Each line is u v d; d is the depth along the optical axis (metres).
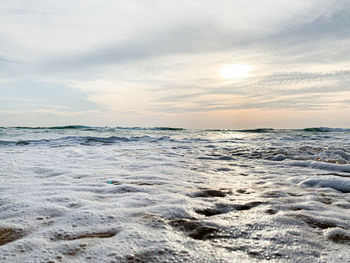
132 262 1.35
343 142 11.12
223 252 1.48
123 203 2.45
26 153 6.89
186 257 1.41
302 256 1.43
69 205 2.38
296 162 5.34
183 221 1.97
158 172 4.26
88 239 1.64
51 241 1.62
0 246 1.55
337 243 1.62
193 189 3.10
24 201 2.49
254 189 3.17
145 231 1.75
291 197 2.78
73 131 21.81
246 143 11.10
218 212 2.25
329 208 2.39
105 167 4.75
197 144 10.55
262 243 1.60
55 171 4.27
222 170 4.66
